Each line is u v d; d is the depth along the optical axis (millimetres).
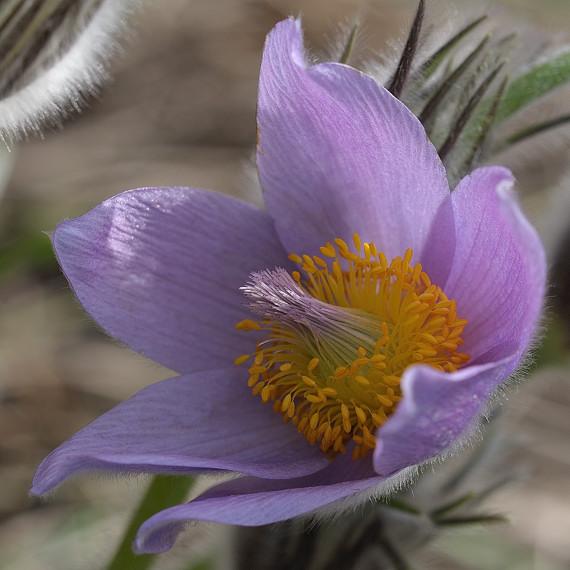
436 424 322
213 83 613
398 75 347
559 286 354
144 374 490
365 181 349
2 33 350
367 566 352
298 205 352
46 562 442
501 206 321
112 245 348
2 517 452
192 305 352
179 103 601
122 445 341
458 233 345
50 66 355
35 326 495
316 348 346
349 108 338
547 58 354
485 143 352
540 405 503
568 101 362
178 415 346
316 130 346
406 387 313
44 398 482
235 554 353
